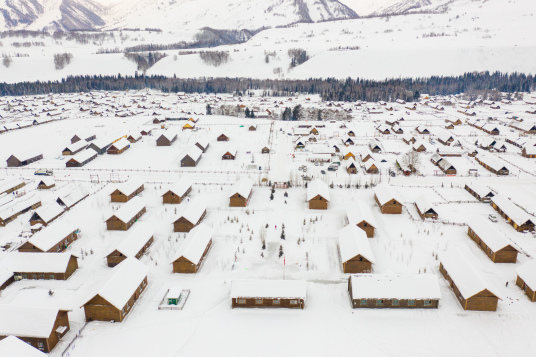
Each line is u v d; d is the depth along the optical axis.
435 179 120.62
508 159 142.00
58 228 79.94
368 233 82.25
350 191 110.44
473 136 177.75
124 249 72.00
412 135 171.25
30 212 95.81
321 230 86.38
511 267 71.00
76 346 52.78
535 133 178.12
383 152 152.50
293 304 61.22
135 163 141.50
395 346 52.59
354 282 61.59
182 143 170.25
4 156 151.88
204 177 124.62
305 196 106.69
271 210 97.50
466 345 52.72
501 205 93.12
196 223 86.56
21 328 51.75
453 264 66.50
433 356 50.78
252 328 56.38
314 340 53.84
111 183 118.62
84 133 173.50
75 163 137.25
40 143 172.62
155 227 88.25
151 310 60.53
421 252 76.38
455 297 63.12
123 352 51.66
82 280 68.38
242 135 185.00
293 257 75.31
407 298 59.50
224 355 51.09
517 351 51.56
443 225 88.25
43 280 68.50
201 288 65.94
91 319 58.00
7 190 110.12
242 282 61.81
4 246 79.38
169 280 68.31
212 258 75.12
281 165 133.00
